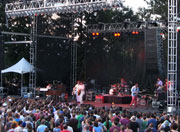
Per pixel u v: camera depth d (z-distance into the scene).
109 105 23.09
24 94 27.75
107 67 32.41
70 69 31.61
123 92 26.06
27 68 26.98
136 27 28.61
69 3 21.11
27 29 33.56
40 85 30.67
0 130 10.13
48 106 13.55
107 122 10.58
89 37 32.41
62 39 31.41
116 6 19.56
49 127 10.04
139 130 11.05
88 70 32.97
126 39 31.36
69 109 13.25
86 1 21.31
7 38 33.44
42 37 30.19
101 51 32.81
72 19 31.69
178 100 20.89
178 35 30.70
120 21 38.84
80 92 23.39
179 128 9.84
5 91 30.30
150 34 28.05
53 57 30.95
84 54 33.62
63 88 25.62
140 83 29.84
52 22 31.86
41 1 22.22
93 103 24.53
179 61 30.53
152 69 28.66
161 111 19.97
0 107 13.09
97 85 32.34
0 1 33.12
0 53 31.05
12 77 34.53
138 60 30.66
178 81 29.17
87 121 9.85
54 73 31.03
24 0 22.52
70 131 9.05
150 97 24.41
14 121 9.35
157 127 11.39
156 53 28.11
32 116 11.02
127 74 31.28
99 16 36.66
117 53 32.03
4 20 33.22
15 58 34.47
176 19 18.84
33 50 27.20
